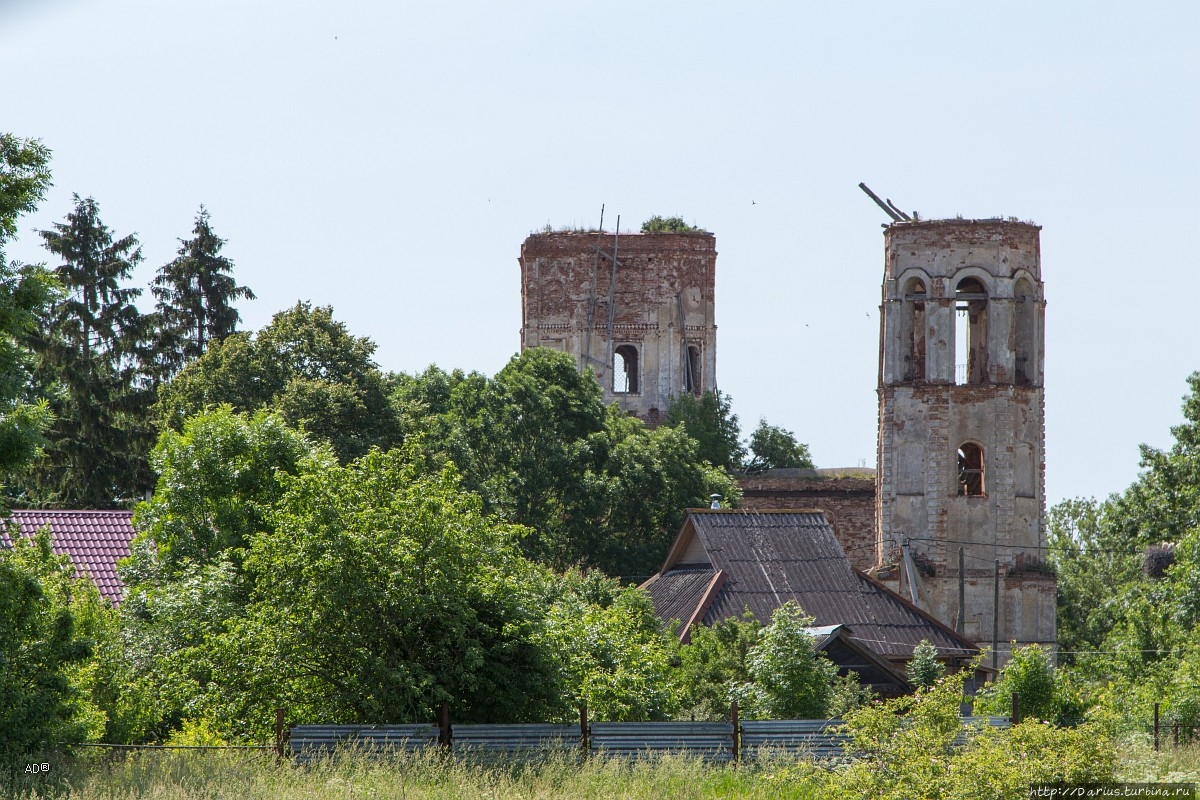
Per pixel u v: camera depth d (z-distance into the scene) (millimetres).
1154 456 176000
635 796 81250
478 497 97125
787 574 174125
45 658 85000
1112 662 170375
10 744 81562
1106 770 74875
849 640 145500
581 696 101625
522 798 78688
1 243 81750
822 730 96000
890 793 74375
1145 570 194625
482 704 94688
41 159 81938
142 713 101000
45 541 107000
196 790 76750
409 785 79000
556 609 106250
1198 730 122812
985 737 75875
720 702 130125
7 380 81062
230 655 93062
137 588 120750
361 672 91688
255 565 94188
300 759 85688
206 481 124750
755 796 83688
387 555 91688
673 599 174875
